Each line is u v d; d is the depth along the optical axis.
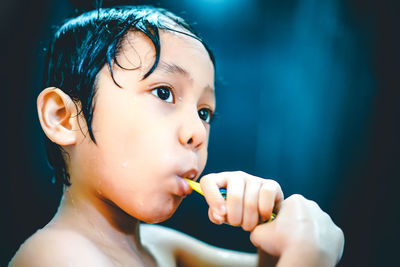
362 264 1.80
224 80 2.08
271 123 2.09
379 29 1.86
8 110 1.48
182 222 1.84
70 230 0.51
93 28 0.58
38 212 1.53
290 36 2.01
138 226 0.64
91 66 0.54
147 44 0.54
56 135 0.54
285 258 0.43
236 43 2.02
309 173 2.01
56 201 1.56
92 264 0.46
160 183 0.50
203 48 0.59
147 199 0.51
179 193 0.51
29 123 1.51
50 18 1.45
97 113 0.52
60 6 1.45
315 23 1.98
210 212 0.47
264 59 2.05
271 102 2.09
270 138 2.09
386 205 1.82
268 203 0.47
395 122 1.85
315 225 0.46
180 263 0.78
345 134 1.96
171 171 0.50
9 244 1.48
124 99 0.51
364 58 1.92
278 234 0.45
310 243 0.44
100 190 0.53
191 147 0.53
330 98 1.99
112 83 0.52
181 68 0.54
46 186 1.55
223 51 2.03
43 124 0.54
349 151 1.95
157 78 0.52
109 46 0.53
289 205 0.49
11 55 1.44
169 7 1.78
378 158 1.88
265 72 2.07
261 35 2.00
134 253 0.59
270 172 2.08
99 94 0.52
